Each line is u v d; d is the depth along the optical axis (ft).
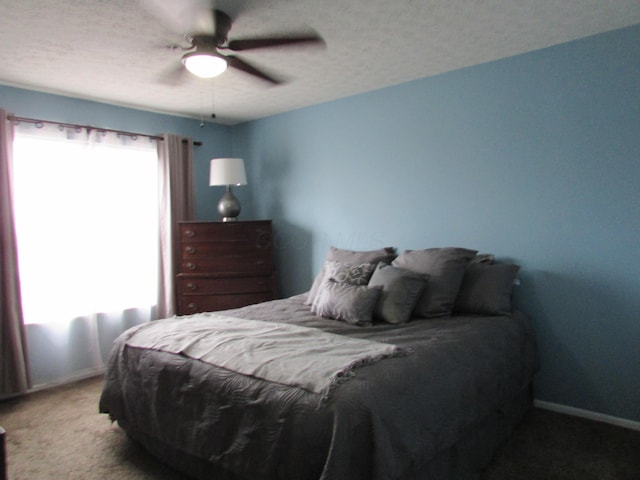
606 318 8.36
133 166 12.67
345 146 12.28
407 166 11.02
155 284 13.21
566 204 8.71
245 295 13.06
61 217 11.18
